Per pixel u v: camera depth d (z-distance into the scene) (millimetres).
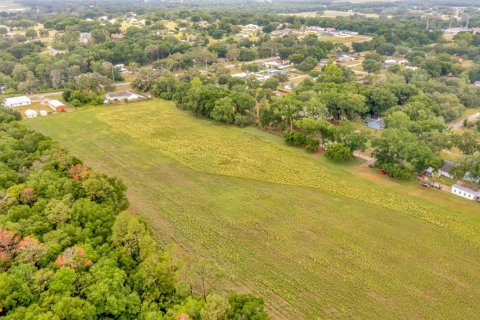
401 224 68250
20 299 42375
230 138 109375
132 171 89312
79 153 99562
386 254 60281
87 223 55875
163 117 128375
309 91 126125
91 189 64250
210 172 88625
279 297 51438
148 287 46812
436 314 48906
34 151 81562
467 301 50969
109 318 42750
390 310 49438
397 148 84125
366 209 73188
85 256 48594
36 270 46250
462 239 64000
